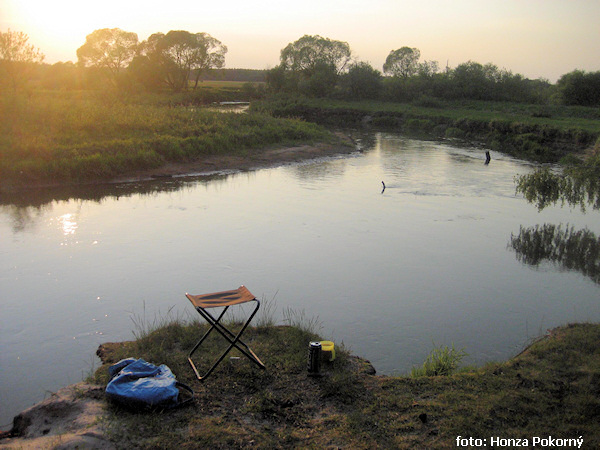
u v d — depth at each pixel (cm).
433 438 467
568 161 2678
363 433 471
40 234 1304
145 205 1658
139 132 2605
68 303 889
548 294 967
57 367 677
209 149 2567
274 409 509
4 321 814
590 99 5334
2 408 586
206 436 454
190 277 1022
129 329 791
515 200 1844
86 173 1984
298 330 705
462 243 1298
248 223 1447
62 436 436
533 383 568
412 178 2252
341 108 5659
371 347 747
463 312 879
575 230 1439
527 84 6550
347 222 1484
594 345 662
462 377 589
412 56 8731
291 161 2675
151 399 489
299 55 7962
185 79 7981
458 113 5009
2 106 2756
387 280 1026
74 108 3019
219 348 637
